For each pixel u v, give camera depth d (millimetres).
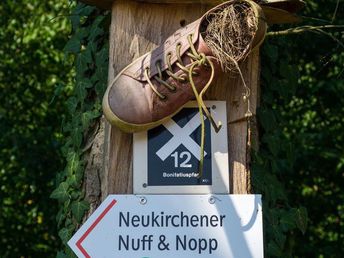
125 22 2400
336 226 6445
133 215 2229
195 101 2307
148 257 2203
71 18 3078
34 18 6805
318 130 6480
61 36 6711
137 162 2277
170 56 2250
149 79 2248
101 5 2494
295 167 6430
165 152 2279
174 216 2232
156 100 2238
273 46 2930
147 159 2277
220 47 2242
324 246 6352
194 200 2244
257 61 2391
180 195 2250
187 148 2283
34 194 6961
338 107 6402
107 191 2291
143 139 2287
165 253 2205
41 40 6785
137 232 2217
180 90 2244
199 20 2270
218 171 2279
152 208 2236
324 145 6469
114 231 2215
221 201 2240
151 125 2260
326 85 6152
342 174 6477
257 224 2223
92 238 2207
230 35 2258
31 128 7078
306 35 5578
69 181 2658
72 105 2795
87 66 2809
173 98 2246
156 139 2287
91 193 2598
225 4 2277
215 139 2299
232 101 2354
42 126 7051
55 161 6926
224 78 2354
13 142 6918
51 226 6938
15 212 7000
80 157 2658
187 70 2229
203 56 2227
